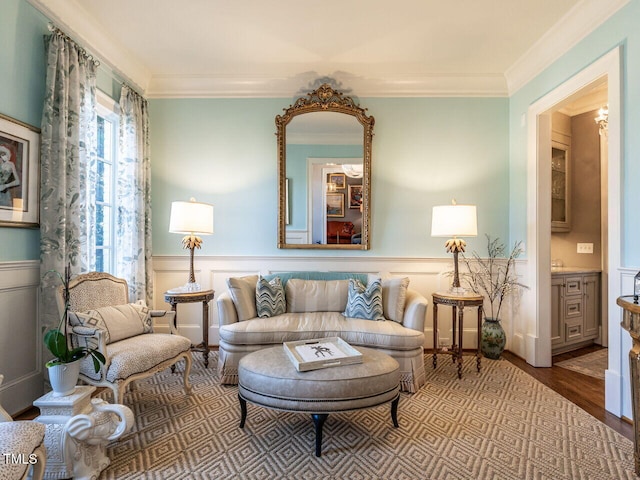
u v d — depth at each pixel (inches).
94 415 66.2
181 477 65.2
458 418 87.5
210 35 117.5
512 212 143.9
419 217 147.2
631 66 88.2
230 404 95.5
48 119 93.5
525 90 135.3
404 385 104.7
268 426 83.7
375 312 117.0
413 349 105.6
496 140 146.6
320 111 146.7
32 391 91.2
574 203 166.9
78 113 101.2
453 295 120.8
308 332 108.3
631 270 85.4
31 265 91.6
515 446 75.2
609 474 66.0
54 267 93.8
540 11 104.0
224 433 80.6
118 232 129.2
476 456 71.6
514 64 135.5
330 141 147.1
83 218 103.8
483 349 136.0
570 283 145.9
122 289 103.8
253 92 148.1
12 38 87.0
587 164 163.2
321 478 64.9
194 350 123.0
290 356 82.0
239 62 135.4
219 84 147.3
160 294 147.9
